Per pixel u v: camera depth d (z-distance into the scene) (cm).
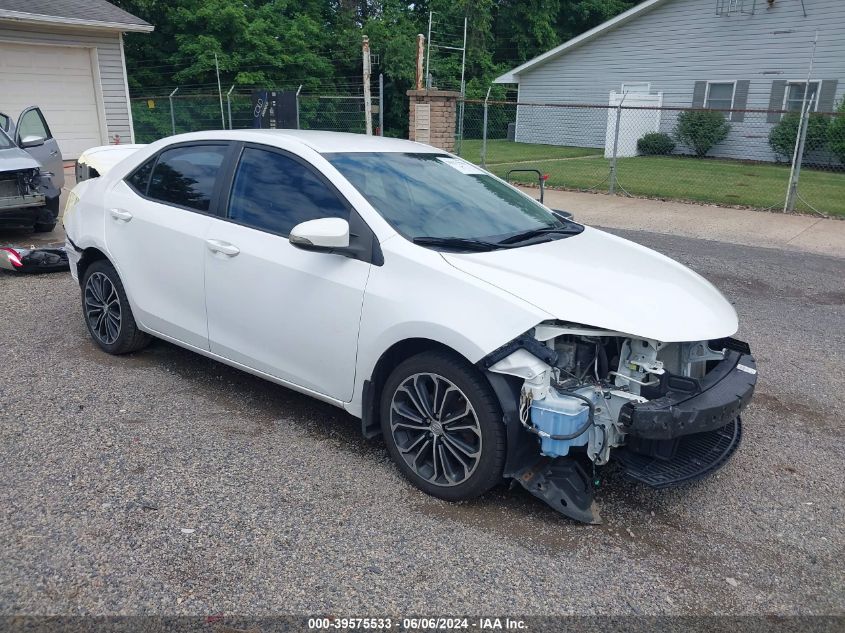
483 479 318
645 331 308
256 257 385
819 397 482
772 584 288
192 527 304
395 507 328
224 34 2788
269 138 409
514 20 3716
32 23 1544
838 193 1465
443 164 440
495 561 293
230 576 275
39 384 445
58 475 340
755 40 2141
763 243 988
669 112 2352
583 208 1270
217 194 417
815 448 409
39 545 286
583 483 326
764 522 333
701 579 289
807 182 1647
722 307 364
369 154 407
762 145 2148
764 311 682
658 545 311
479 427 316
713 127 2184
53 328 554
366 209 356
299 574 278
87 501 319
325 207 371
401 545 300
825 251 945
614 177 1427
